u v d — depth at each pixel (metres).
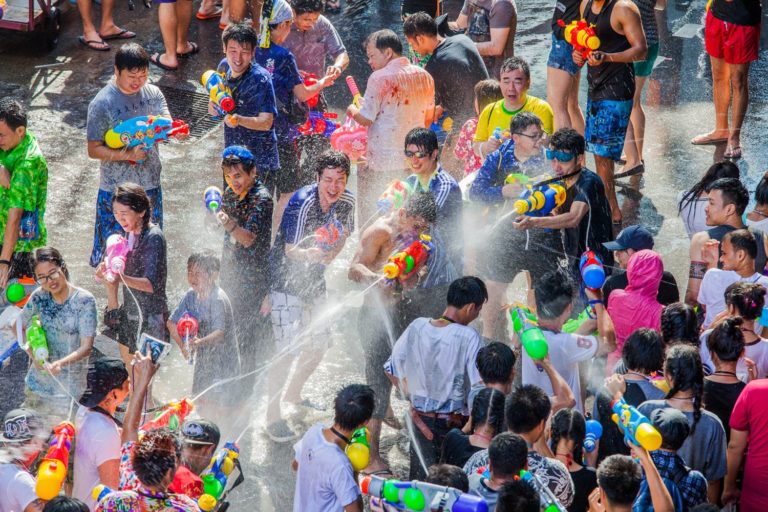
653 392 10.33
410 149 12.88
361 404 9.25
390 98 15.18
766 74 22.48
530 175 13.90
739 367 11.10
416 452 11.32
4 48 22.58
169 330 12.64
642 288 11.74
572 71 18.17
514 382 13.29
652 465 8.69
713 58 18.91
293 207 12.73
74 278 15.59
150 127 14.30
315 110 17.41
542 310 10.89
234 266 13.05
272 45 16.22
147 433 8.80
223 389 12.37
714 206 12.79
